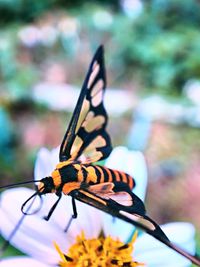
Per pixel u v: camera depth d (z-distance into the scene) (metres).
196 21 0.31
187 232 0.08
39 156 0.08
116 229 0.09
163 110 0.25
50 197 0.08
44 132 0.24
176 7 0.32
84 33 0.30
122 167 0.09
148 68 0.28
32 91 0.25
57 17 0.31
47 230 0.08
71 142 0.09
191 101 0.25
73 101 0.26
